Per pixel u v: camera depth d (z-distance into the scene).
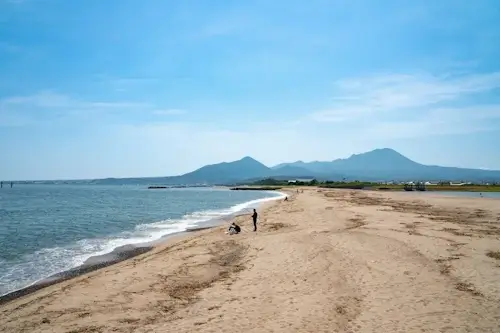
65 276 19.27
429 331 10.09
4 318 11.95
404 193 106.44
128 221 46.97
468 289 13.48
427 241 22.03
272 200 94.81
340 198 77.06
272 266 17.62
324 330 10.24
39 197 111.50
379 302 12.31
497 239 23.17
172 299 13.58
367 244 21.27
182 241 28.66
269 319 11.12
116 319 11.61
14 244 29.59
